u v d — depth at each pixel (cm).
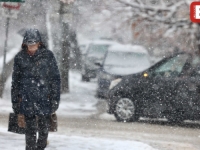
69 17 6178
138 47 5981
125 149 2877
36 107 2328
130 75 4194
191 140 3388
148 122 4191
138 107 4125
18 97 2362
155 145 3159
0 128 3538
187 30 4853
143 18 4919
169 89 4031
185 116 4009
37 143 2398
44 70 2336
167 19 4856
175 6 4825
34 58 2330
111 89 4203
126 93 4153
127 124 4025
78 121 4138
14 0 3059
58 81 2366
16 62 2350
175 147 3116
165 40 5219
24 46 2353
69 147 2853
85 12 6950
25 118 2352
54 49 6850
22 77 2344
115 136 3441
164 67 4097
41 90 2331
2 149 2703
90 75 7594
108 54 5806
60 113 4669
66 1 5225
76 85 6994
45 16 6988
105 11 5556
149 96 4088
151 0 4944
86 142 3041
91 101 5678
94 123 4031
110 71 5444
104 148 2873
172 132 3700
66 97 5978
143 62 5769
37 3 7031
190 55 4084
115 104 4178
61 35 6384
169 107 4034
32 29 2344
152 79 4084
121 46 5994
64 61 6378
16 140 2997
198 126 4062
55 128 2405
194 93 3978
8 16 5178
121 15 5262
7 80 6316
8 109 4838
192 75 4012
